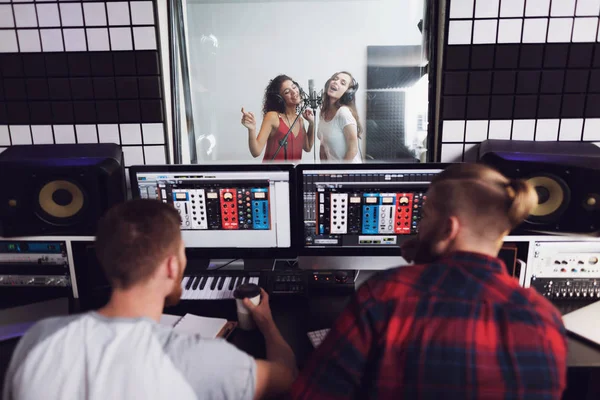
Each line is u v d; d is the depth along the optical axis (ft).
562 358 2.55
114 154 5.53
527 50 5.54
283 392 3.49
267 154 6.38
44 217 5.20
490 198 2.85
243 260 6.13
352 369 2.68
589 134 5.78
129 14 5.60
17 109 5.93
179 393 2.69
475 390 2.41
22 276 5.42
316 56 6.04
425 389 2.45
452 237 2.92
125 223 3.00
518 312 2.57
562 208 4.96
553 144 5.50
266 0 5.89
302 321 4.92
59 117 5.95
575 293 5.20
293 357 4.03
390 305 2.68
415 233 5.50
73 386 2.57
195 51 6.06
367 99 6.14
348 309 2.86
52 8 5.61
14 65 5.79
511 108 5.74
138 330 2.76
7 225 5.17
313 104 6.19
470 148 5.92
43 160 5.10
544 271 5.19
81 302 5.42
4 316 4.98
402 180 5.32
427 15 5.81
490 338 2.49
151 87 5.82
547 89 5.66
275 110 6.23
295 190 5.39
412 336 2.54
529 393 2.40
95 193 5.18
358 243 5.58
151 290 3.07
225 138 6.35
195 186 5.42
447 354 2.46
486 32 5.52
